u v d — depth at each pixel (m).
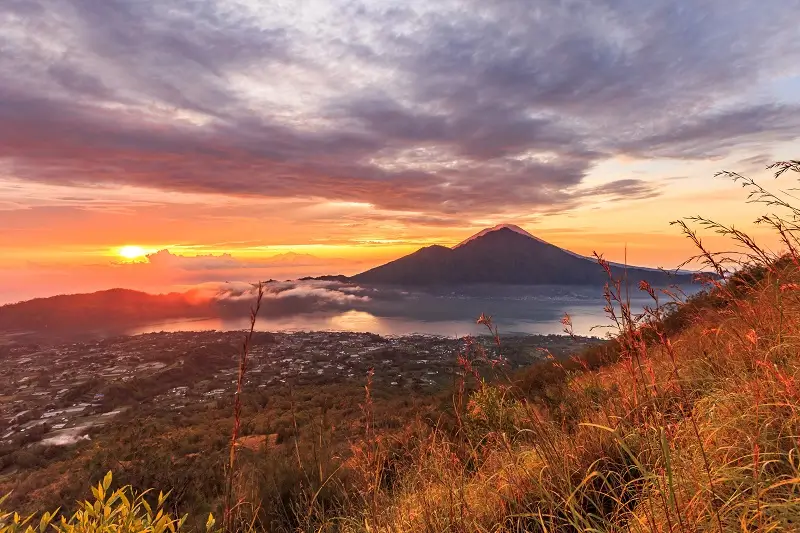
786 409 1.77
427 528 2.35
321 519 3.25
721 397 2.16
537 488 2.21
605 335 2.12
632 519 1.75
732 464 1.74
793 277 2.22
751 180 2.32
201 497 4.70
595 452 2.31
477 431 2.91
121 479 5.22
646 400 2.02
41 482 8.35
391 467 3.44
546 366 6.16
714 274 2.62
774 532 1.39
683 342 3.16
